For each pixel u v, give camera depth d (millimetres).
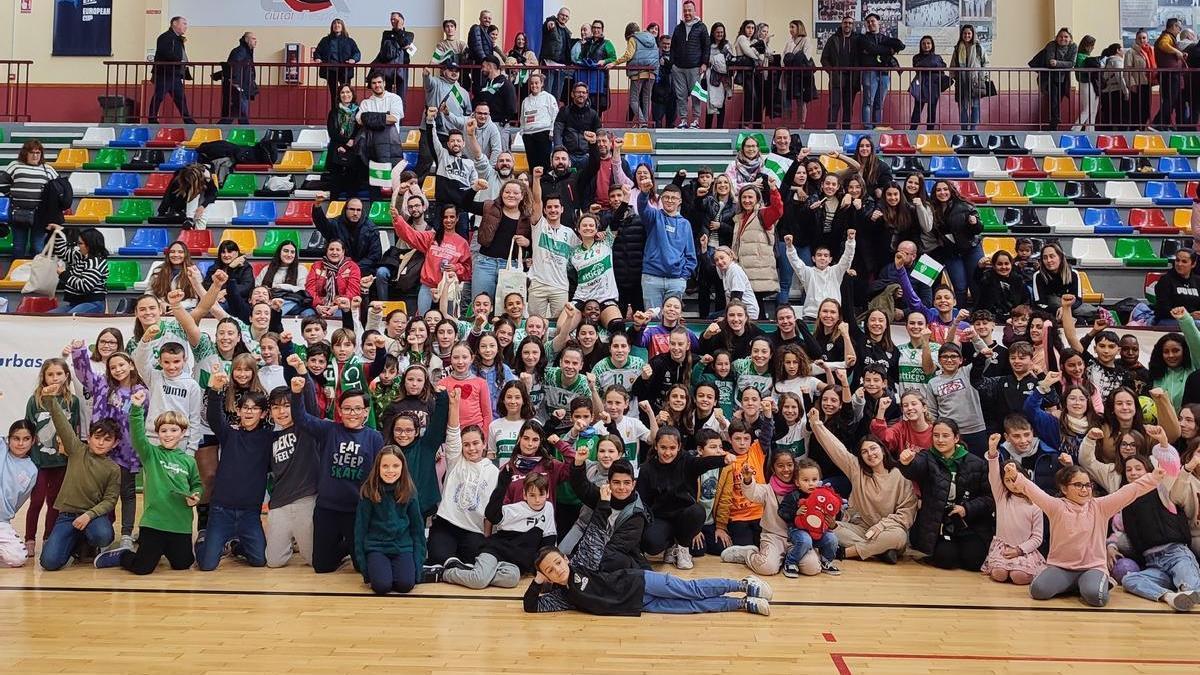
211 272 10781
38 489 7574
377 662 5016
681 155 14812
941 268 10320
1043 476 7793
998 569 7066
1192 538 6996
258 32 18250
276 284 10773
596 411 7988
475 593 6539
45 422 7504
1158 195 14391
